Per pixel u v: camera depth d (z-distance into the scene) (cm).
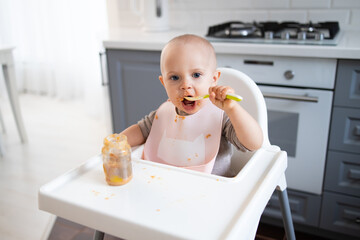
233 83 100
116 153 68
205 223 58
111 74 185
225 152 91
